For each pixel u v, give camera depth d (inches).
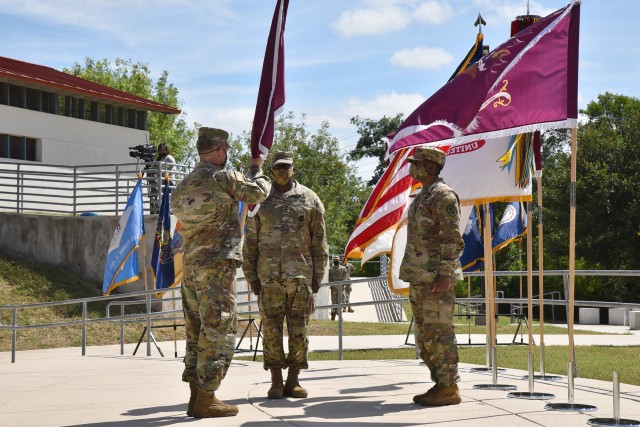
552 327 902.4
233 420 273.6
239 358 569.0
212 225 276.5
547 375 389.7
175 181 1053.2
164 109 1684.3
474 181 357.4
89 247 1024.9
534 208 1563.7
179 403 319.3
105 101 1572.3
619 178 1774.1
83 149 1519.4
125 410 303.1
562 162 1945.1
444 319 301.4
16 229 1056.2
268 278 323.9
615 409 258.8
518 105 291.3
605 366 474.0
